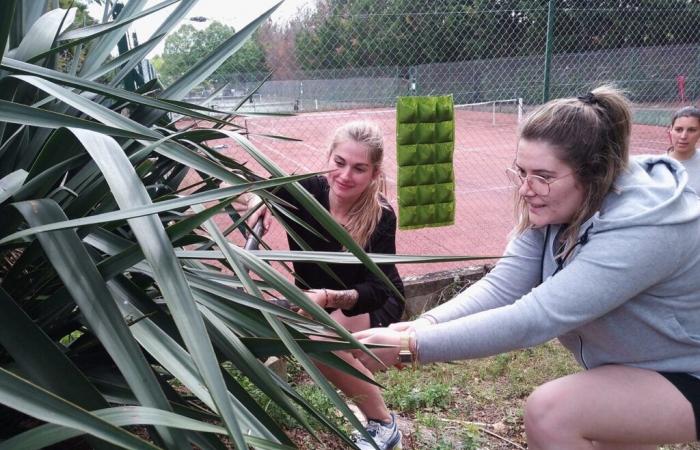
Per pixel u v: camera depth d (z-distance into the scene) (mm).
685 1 6359
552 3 4734
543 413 1569
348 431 2391
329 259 1142
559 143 1492
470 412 2885
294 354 883
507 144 12180
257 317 1028
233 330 1009
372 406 2201
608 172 1500
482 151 11883
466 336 1505
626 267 1436
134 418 655
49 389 715
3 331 739
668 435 1524
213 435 831
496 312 1525
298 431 2324
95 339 1017
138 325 859
